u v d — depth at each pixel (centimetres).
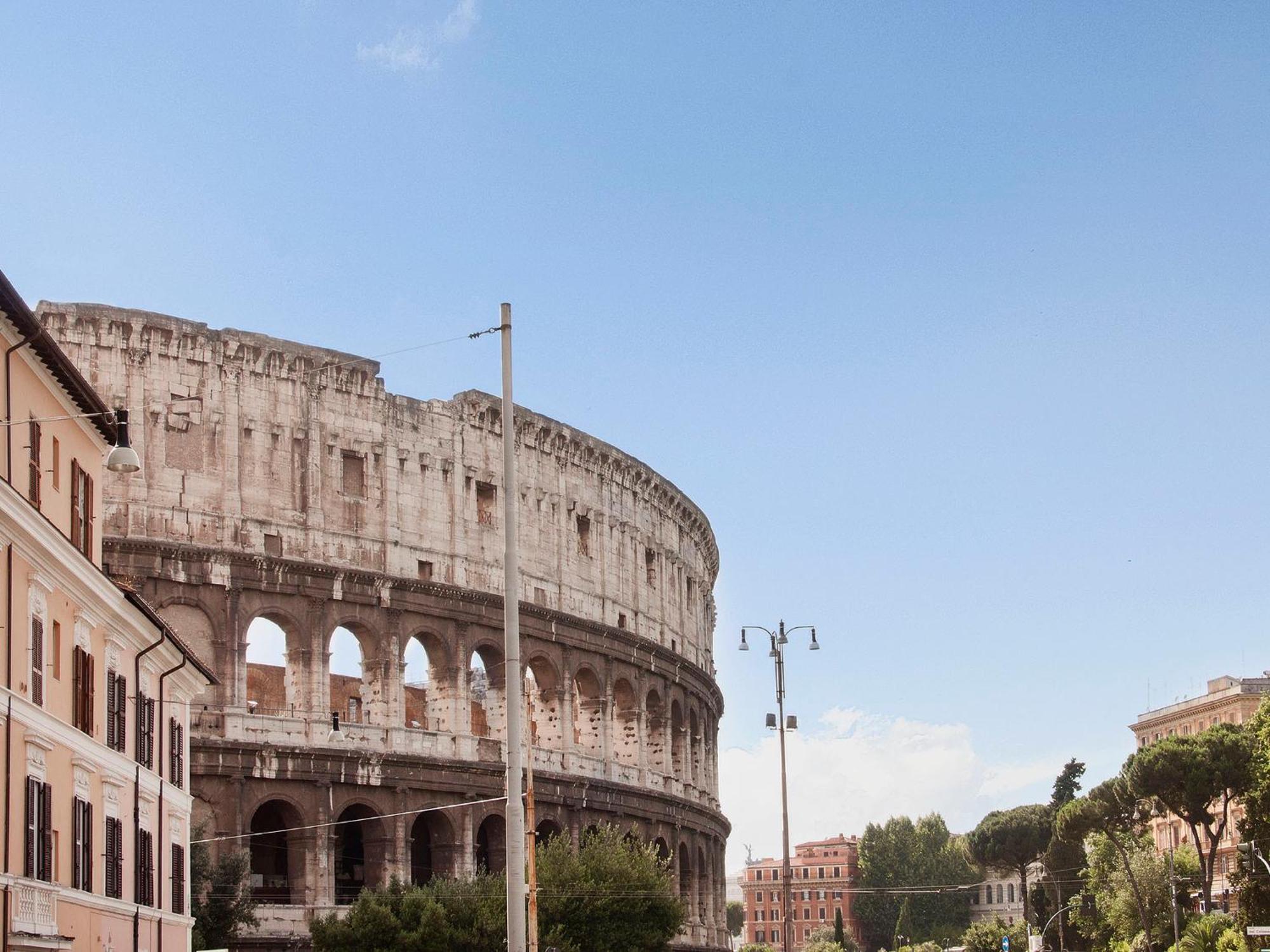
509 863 5766
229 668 11769
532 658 14125
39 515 6184
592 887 12188
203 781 11550
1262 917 15538
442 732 13075
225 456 12069
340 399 12838
